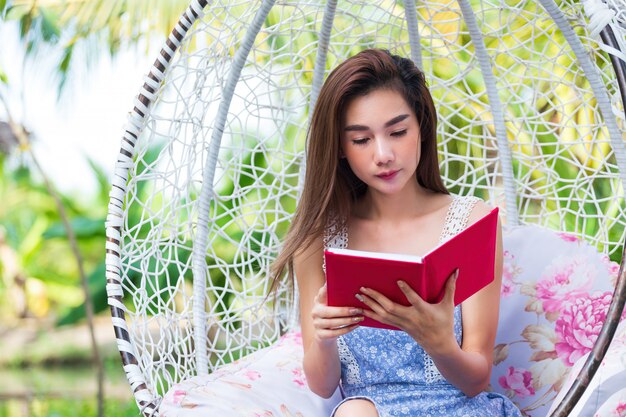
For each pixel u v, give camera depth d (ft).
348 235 6.10
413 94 5.56
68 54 12.23
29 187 17.26
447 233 5.92
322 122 5.59
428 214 6.02
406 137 5.48
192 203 7.12
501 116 7.73
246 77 7.26
